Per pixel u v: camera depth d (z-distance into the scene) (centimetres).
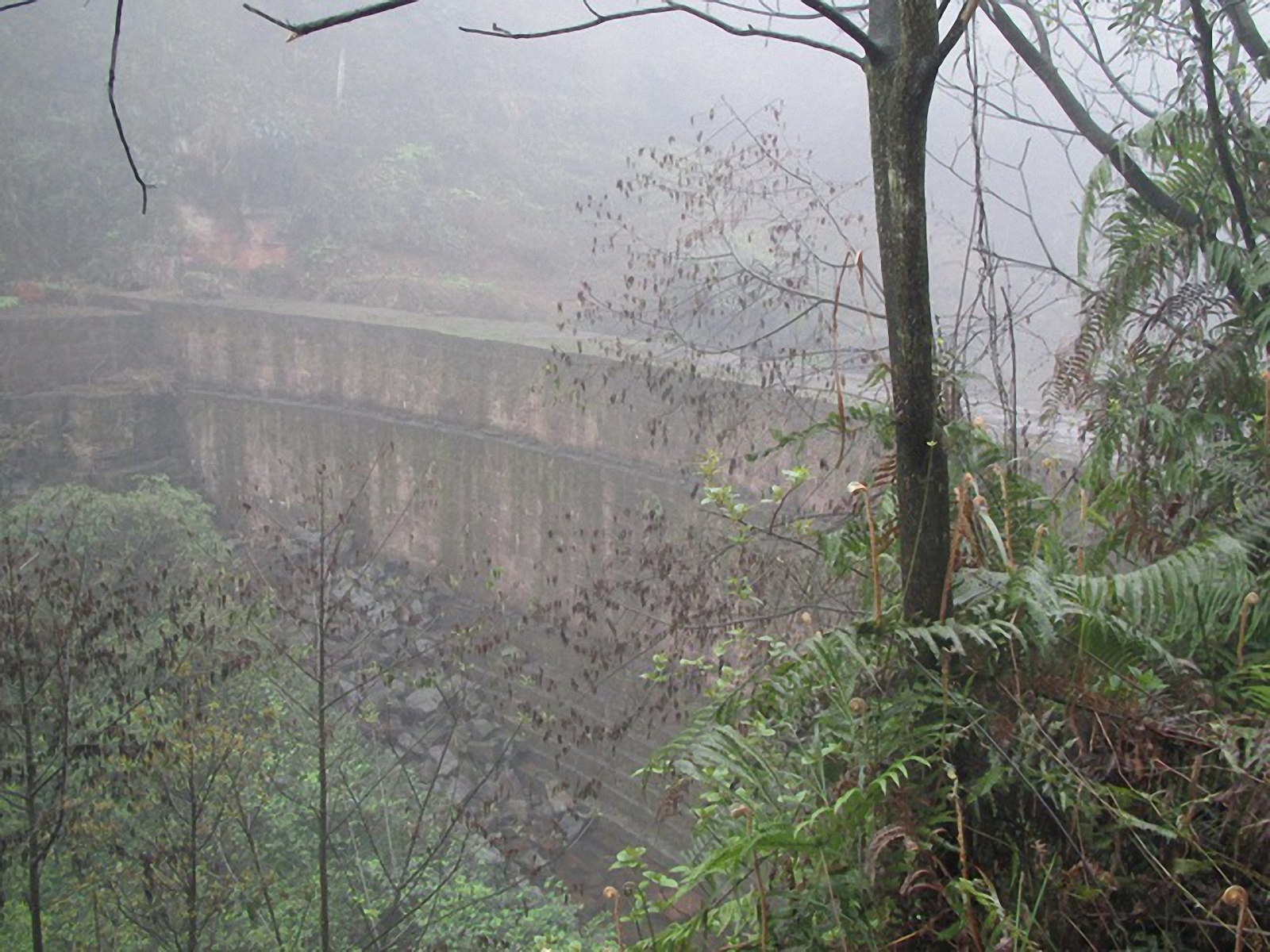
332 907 1010
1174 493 349
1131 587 252
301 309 2203
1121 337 439
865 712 257
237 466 2170
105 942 931
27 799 855
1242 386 371
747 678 299
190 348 2234
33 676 936
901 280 245
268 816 1057
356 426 1956
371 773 1146
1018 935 217
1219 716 254
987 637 238
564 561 1606
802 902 253
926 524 257
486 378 1755
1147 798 241
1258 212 410
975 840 256
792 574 619
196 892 881
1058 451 827
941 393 339
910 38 233
